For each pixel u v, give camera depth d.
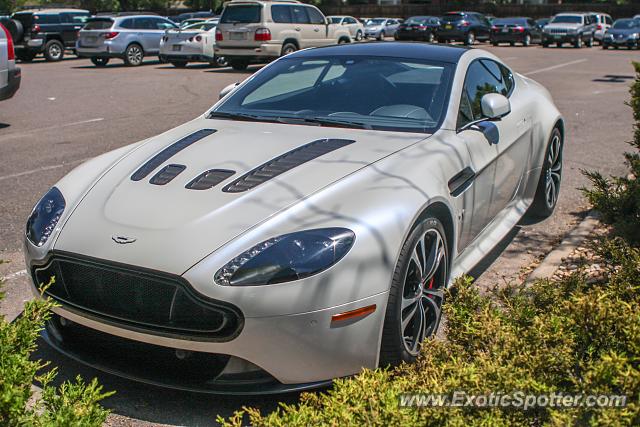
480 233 4.61
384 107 4.31
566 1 54.50
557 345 2.48
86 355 3.31
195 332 2.95
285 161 3.64
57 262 3.24
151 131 10.05
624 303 2.66
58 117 11.47
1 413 2.12
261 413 3.15
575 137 9.62
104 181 3.66
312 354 2.97
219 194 3.33
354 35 33.28
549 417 2.24
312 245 2.97
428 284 3.61
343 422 2.16
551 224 5.90
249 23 20.12
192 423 3.07
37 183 7.13
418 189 3.43
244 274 2.89
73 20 25.52
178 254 2.98
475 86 4.74
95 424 2.23
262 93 4.70
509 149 4.81
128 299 3.05
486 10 52.28
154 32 23.53
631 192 4.52
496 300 3.63
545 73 19.17
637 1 50.12
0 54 10.38
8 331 2.43
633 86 4.85
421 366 2.70
